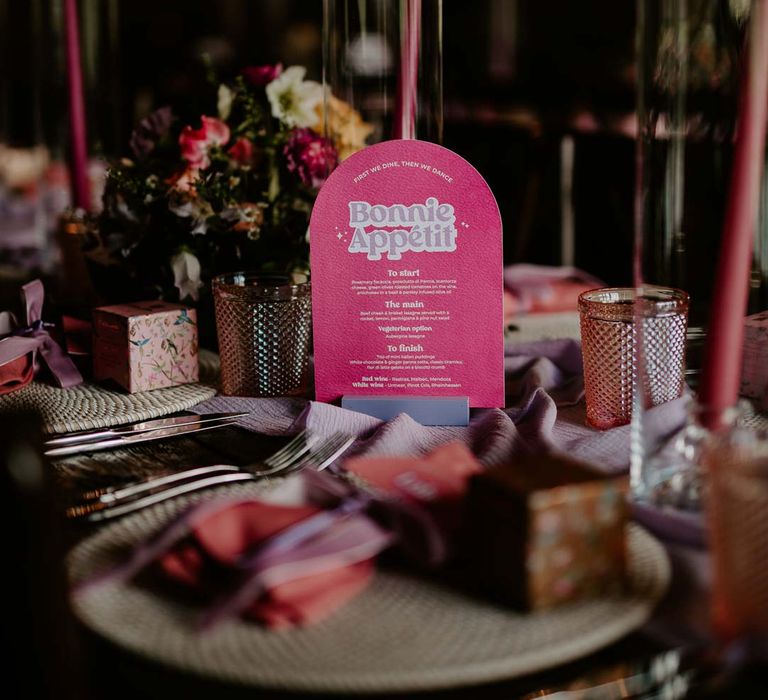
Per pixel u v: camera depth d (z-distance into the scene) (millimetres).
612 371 889
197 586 560
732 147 722
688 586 583
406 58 974
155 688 510
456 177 907
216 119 1174
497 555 557
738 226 652
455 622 537
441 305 927
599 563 554
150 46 4711
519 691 500
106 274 1202
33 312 1051
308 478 656
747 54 649
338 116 1057
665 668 518
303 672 487
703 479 681
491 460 784
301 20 4859
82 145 1635
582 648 513
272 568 532
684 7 744
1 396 1011
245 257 1126
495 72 4277
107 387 1037
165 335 1025
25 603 515
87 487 772
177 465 827
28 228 2258
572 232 2379
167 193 1109
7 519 517
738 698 521
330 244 931
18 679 514
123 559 593
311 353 1198
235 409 985
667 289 747
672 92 757
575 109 2586
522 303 1447
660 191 746
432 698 495
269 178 1146
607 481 552
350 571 576
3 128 2705
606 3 4070
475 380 932
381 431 854
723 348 662
